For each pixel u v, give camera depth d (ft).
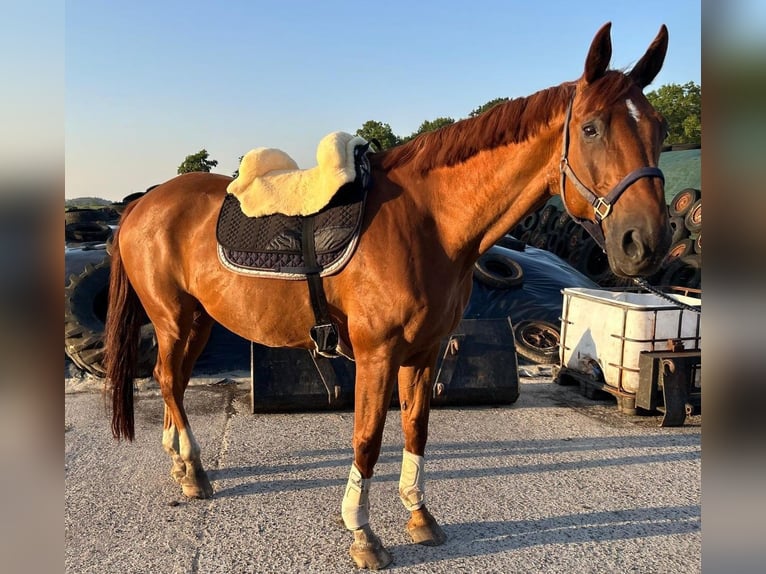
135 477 9.62
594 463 10.52
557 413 13.41
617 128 5.80
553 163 6.62
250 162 8.02
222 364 16.38
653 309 13.12
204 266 8.22
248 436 11.60
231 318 8.17
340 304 7.38
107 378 9.50
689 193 26.66
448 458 10.69
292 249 7.34
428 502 8.92
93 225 23.98
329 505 8.73
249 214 7.76
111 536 7.76
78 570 6.98
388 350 7.00
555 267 23.48
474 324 14.03
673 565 7.29
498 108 7.00
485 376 13.44
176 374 9.07
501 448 11.20
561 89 6.63
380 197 7.31
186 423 9.14
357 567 7.13
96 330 15.52
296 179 7.66
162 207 8.75
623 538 7.93
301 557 7.34
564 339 15.66
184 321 8.96
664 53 6.18
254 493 9.11
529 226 38.50
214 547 7.53
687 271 24.97
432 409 13.60
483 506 8.80
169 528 7.99
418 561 7.33
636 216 5.57
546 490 9.38
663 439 11.76
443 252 7.20
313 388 12.77
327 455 10.68
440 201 7.21
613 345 13.73
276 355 12.99
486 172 6.97
